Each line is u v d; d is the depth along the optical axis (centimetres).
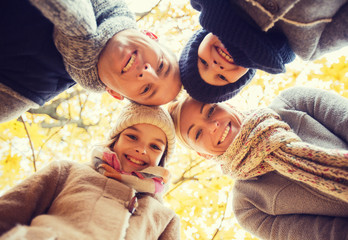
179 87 128
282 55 105
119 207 100
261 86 215
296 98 136
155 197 124
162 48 127
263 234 127
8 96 107
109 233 89
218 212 233
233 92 134
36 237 73
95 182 106
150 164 121
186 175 242
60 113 214
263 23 93
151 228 109
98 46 103
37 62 107
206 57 118
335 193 97
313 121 125
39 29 101
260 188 125
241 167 123
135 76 111
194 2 112
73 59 103
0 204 91
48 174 105
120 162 119
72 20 85
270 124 119
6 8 94
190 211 235
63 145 216
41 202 102
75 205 94
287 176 117
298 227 114
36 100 113
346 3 90
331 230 105
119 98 134
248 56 99
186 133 137
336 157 99
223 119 132
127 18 116
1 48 98
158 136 123
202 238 229
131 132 121
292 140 113
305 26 91
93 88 122
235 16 96
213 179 240
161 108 130
